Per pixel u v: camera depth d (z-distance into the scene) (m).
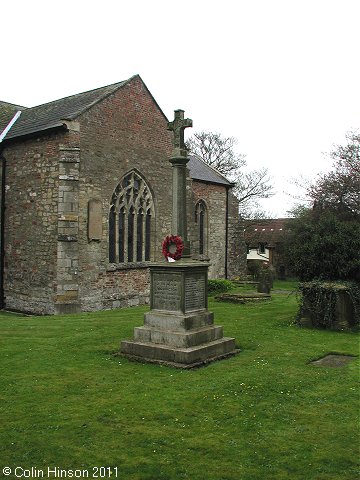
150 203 21.36
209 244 30.31
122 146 19.69
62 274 17.31
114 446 5.59
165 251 9.98
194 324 9.61
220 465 5.16
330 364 9.33
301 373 8.55
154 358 9.27
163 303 9.79
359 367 9.04
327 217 14.30
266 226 48.75
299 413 6.68
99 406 6.86
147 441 5.73
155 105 21.39
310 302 12.99
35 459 5.26
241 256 32.72
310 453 5.45
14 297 19.31
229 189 32.22
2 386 7.75
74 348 10.35
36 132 18.05
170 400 7.11
